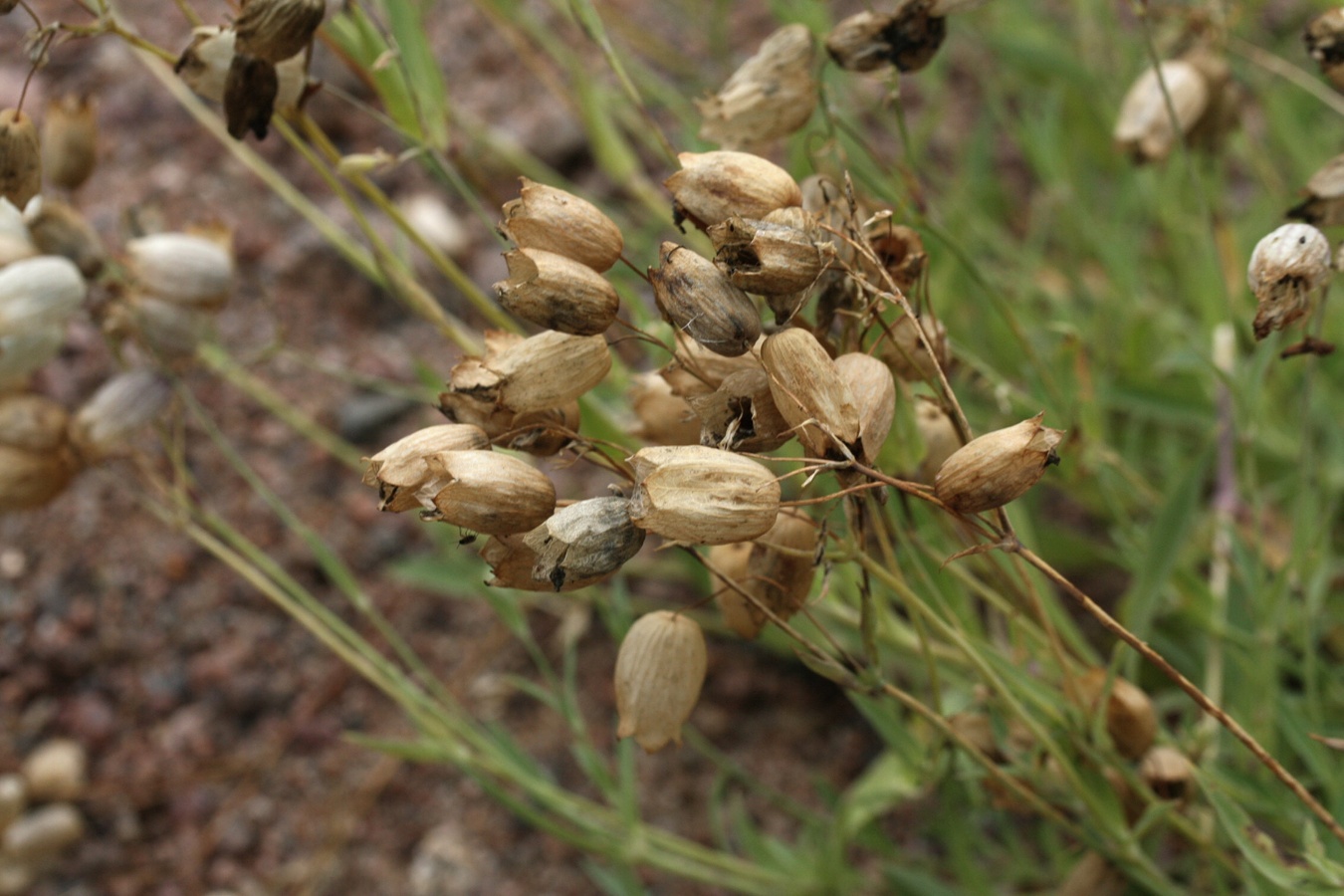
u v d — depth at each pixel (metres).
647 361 0.52
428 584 0.45
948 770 0.37
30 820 0.45
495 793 0.40
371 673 0.41
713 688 0.48
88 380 0.51
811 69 0.36
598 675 0.49
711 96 0.36
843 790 0.46
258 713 0.48
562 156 0.59
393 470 0.31
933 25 0.36
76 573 0.49
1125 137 0.41
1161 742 0.37
